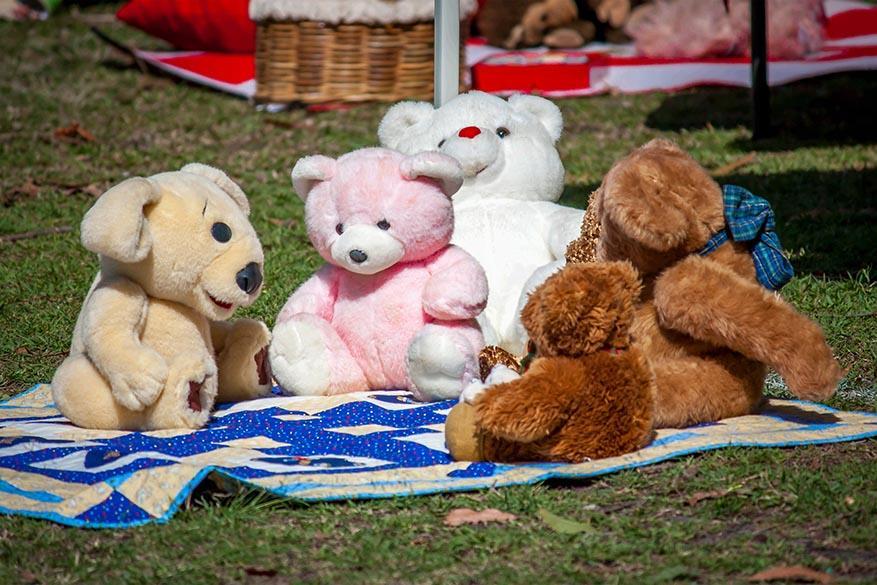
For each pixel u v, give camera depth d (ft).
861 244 22.68
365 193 15.29
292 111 36.68
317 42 36.35
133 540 11.48
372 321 15.80
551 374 12.67
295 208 27.73
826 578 10.23
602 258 14.30
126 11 42.29
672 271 13.61
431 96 37.11
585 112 36.94
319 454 13.51
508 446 12.98
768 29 40.32
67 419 14.93
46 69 43.45
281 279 22.20
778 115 35.50
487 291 15.60
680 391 13.78
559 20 43.93
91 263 23.68
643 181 13.35
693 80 39.34
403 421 14.71
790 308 13.43
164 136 34.71
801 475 12.41
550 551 11.02
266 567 10.78
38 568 10.95
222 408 15.57
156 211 14.14
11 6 53.31
